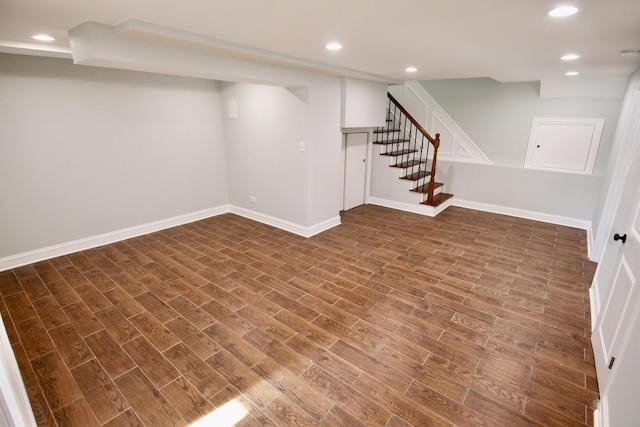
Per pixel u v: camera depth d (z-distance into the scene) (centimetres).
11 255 340
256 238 436
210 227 476
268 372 212
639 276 167
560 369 214
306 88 385
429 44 245
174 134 450
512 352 230
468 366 217
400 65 347
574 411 184
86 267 347
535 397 193
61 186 361
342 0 157
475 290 311
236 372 211
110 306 280
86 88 360
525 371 213
